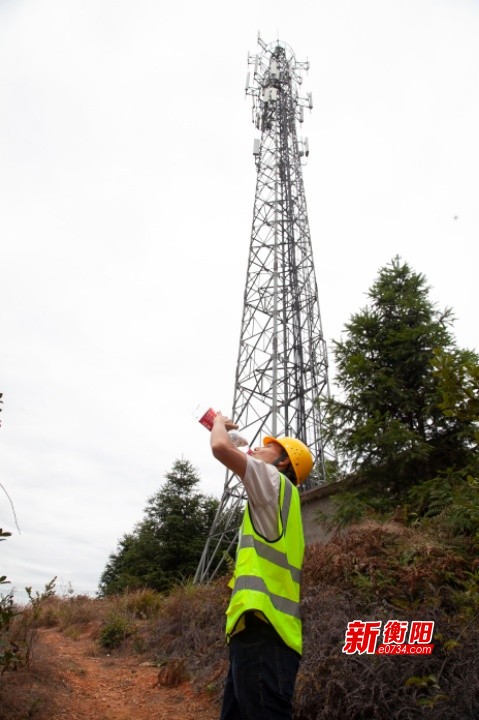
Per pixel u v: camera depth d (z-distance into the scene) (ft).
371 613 17.62
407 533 23.86
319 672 15.56
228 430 10.44
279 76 105.91
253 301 82.99
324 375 75.66
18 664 19.21
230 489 72.79
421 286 44.98
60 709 17.75
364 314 44.93
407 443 36.86
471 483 17.10
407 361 40.09
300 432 72.49
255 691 8.13
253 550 8.95
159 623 30.32
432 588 17.99
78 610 40.19
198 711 18.43
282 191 92.79
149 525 90.74
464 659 13.80
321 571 22.11
